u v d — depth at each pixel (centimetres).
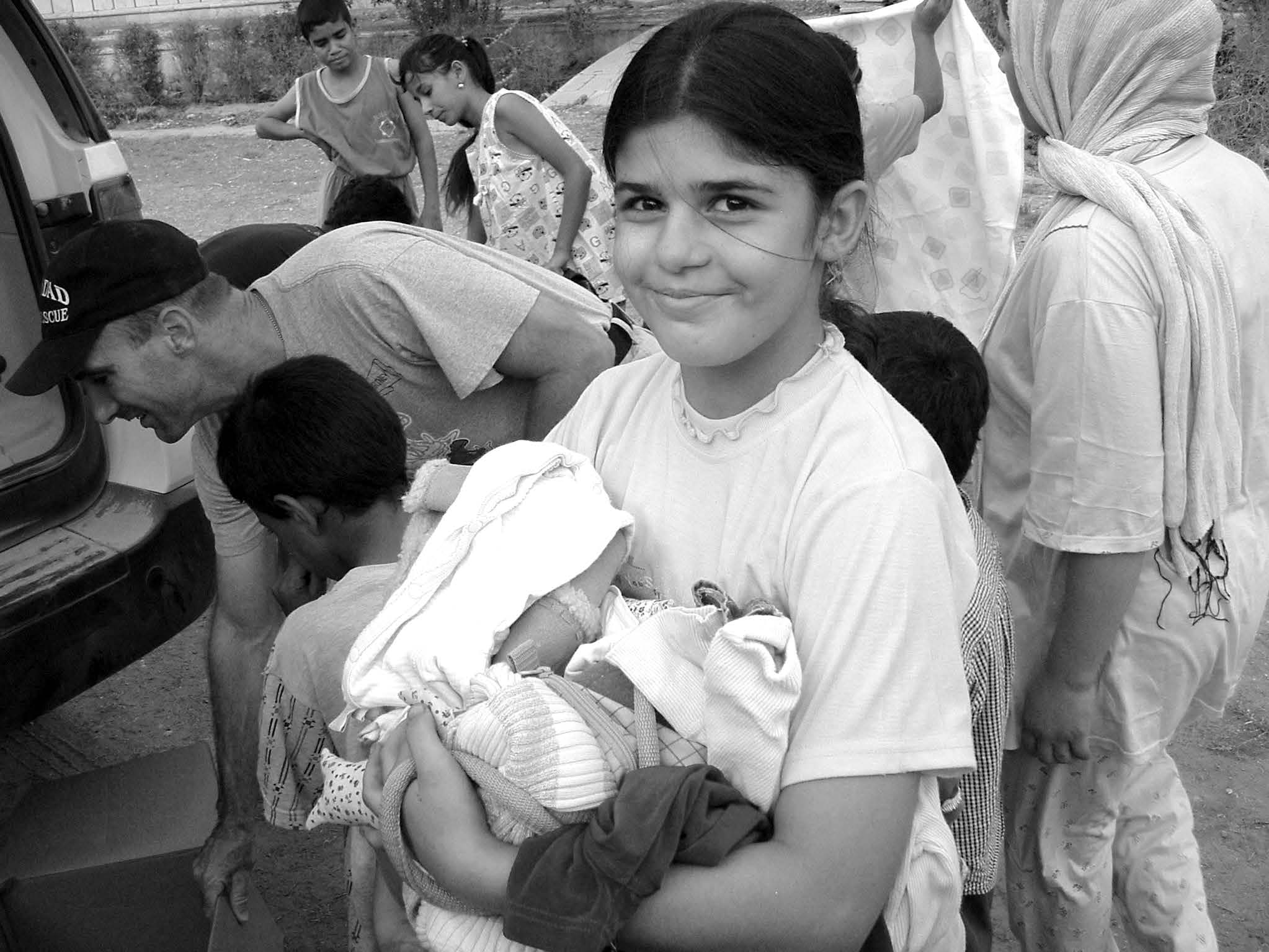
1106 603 189
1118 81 192
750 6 113
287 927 276
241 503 231
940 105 332
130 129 1292
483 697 121
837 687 109
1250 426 200
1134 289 179
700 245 110
